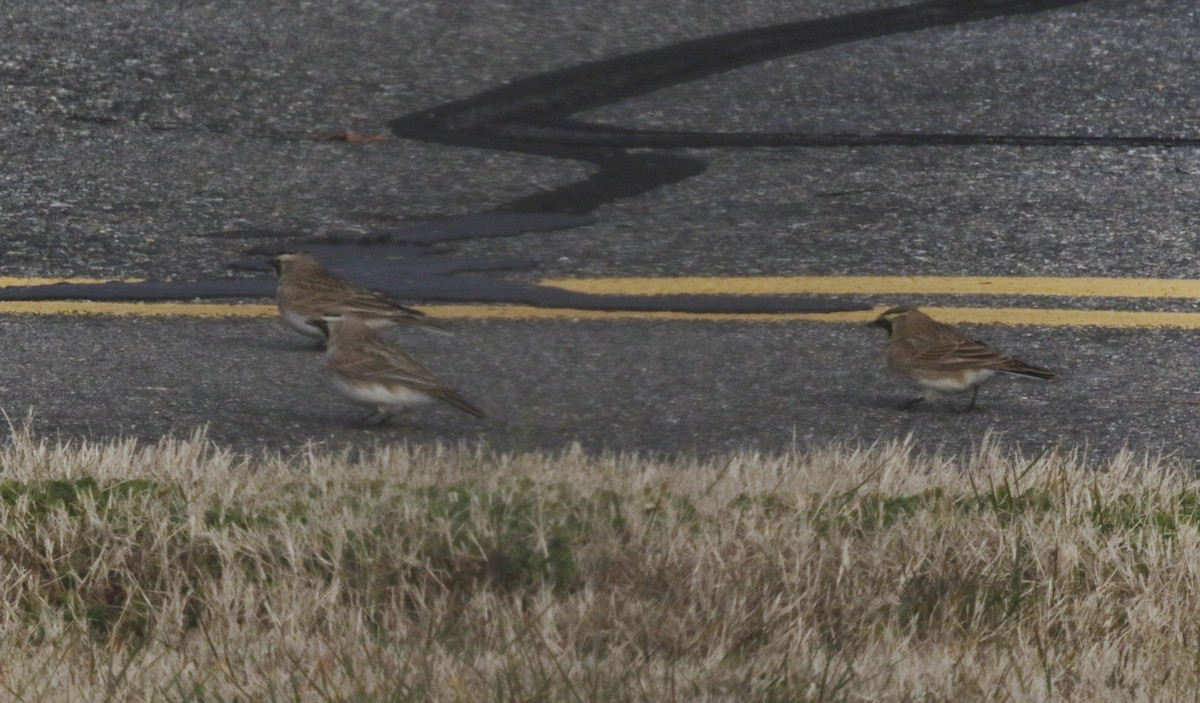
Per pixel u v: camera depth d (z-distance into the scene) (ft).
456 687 21.06
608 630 23.70
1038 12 75.51
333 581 24.95
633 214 53.26
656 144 60.70
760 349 40.98
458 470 29.32
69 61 67.87
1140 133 60.08
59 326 42.78
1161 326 42.24
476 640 23.32
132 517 26.63
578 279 47.29
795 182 55.88
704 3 77.30
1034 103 63.62
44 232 51.29
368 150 60.29
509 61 70.13
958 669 22.20
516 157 59.57
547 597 24.52
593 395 37.37
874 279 46.70
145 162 58.29
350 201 54.90
